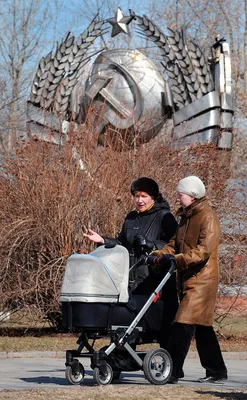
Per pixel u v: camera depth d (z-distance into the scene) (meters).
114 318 8.51
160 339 9.05
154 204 9.25
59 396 7.51
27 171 16.22
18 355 13.18
